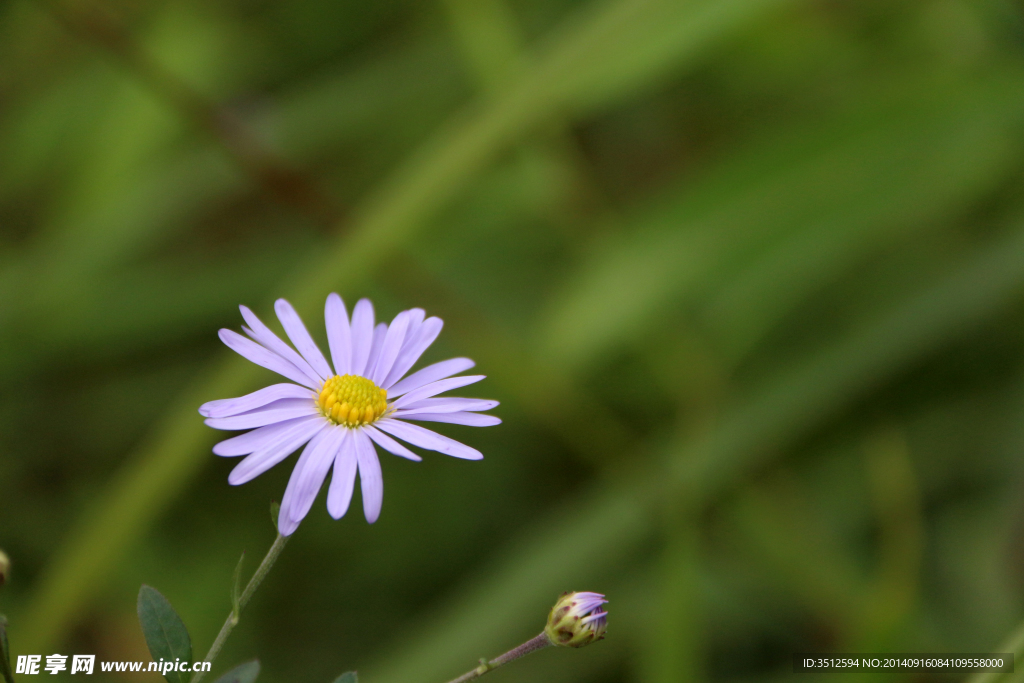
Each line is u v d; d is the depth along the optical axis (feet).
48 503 2.59
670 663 1.98
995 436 2.37
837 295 2.66
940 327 2.16
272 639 2.40
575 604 1.71
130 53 2.11
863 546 2.35
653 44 2.09
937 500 2.37
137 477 2.01
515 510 2.65
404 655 2.12
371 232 2.10
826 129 2.10
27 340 2.70
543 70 2.12
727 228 2.15
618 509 2.22
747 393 2.28
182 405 2.71
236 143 2.23
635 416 2.71
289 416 1.72
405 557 2.58
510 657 1.72
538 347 2.34
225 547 2.50
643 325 2.34
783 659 2.23
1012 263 2.13
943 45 2.58
